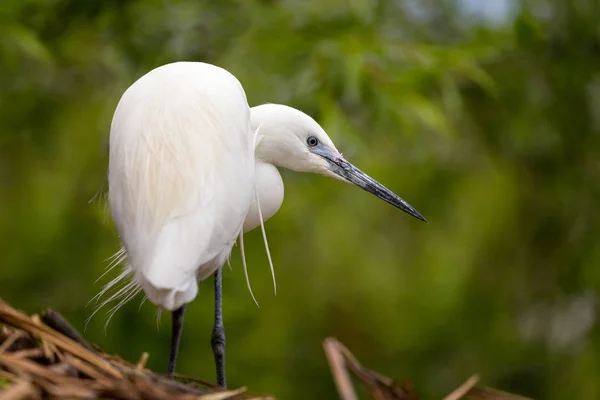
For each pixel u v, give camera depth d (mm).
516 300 11844
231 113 4891
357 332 11469
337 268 11422
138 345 8906
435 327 11664
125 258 5645
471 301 11781
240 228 4930
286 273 10859
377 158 10828
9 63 9273
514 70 10539
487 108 10766
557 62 10531
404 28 10109
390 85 8789
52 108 9984
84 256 9562
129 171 4645
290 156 6176
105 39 9711
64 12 9555
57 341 4020
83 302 9359
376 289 11641
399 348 11570
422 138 10312
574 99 10695
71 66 9984
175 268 4188
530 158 11258
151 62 9492
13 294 9516
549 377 11406
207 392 4090
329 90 8898
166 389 3980
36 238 9695
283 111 6105
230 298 9180
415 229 11688
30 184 10148
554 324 11641
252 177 4922
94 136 9852
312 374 10977
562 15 10461
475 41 9789
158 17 9695
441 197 11180
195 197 4461
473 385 4055
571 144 10984
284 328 10422
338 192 10289
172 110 4789
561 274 11500
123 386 3781
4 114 9961
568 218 11477
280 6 9602
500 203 11664
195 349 9023
